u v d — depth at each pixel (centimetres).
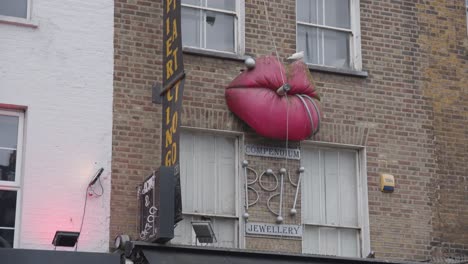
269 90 1474
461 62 1689
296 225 1498
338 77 1583
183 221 1449
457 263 1541
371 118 1587
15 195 1345
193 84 1479
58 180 1354
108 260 1276
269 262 1395
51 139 1366
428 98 1642
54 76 1391
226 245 1464
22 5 1406
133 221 1386
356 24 1633
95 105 1406
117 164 1398
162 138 1375
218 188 1480
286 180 1511
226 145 1500
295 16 1587
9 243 1326
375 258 1495
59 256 1251
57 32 1407
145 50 1462
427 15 1684
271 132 1463
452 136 1644
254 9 1560
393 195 1572
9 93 1357
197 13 1540
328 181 1555
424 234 1576
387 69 1625
